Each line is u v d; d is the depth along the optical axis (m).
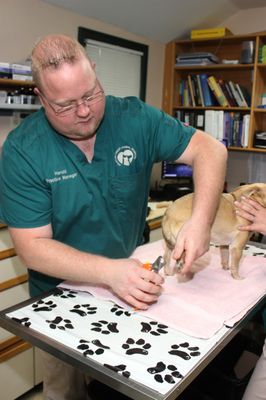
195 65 3.17
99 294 1.03
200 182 1.08
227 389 1.30
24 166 1.03
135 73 3.17
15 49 2.27
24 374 1.83
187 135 1.19
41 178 1.05
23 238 1.03
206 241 1.01
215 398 1.32
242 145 3.10
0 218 1.08
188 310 0.96
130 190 1.19
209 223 1.02
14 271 1.77
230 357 1.52
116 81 3.04
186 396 1.31
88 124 0.97
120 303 0.99
